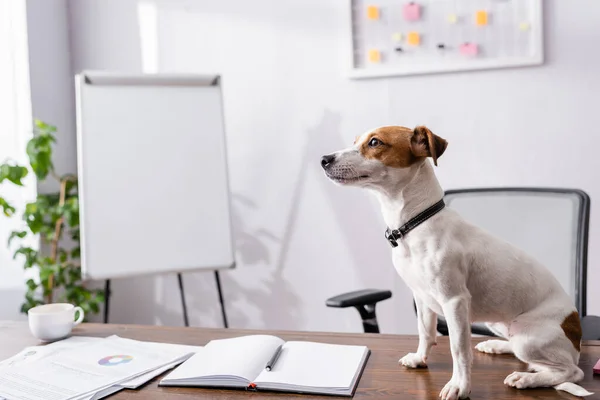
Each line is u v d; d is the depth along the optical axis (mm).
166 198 2262
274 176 2553
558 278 1609
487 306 1054
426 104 2342
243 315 2648
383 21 2346
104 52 2719
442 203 1052
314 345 1183
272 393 979
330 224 2498
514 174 2279
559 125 2217
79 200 2191
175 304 2723
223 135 2346
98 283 2756
